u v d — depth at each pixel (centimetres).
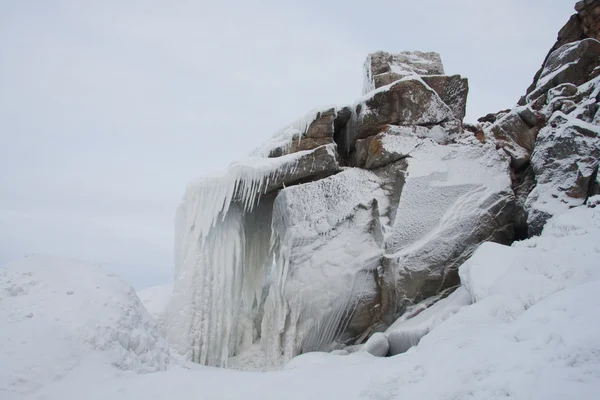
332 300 1155
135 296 896
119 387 641
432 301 1115
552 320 554
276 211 1230
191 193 1236
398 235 1162
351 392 557
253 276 1381
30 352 661
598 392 404
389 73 1427
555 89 1359
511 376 474
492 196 1202
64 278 841
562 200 1089
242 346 1266
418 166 1207
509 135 1334
